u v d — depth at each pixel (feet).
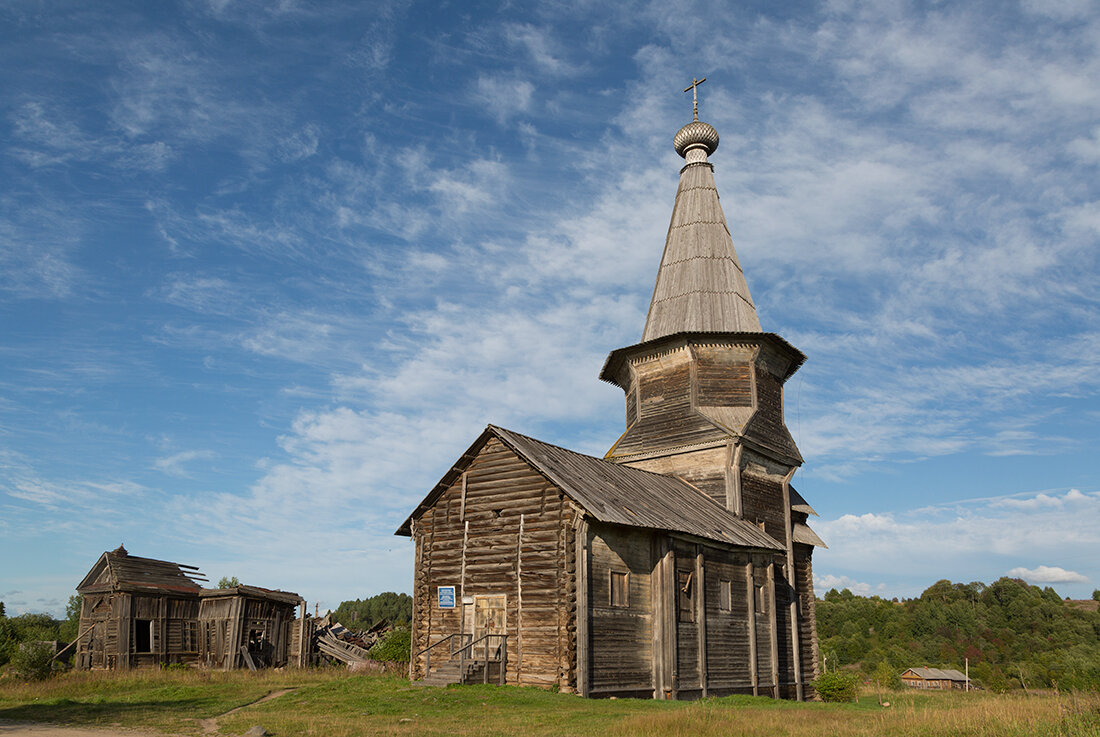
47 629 178.29
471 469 96.63
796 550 138.10
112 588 131.64
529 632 85.97
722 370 126.41
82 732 59.47
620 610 87.20
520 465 92.02
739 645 103.55
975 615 542.98
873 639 524.11
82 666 131.34
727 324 130.93
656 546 92.84
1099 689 73.97
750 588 108.17
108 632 130.41
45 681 102.58
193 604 140.77
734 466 118.42
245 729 61.05
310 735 57.62
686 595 95.61
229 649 135.74
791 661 118.32
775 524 125.59
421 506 98.63
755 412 124.16
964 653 472.85
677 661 90.48
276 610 146.72
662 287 138.82
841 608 588.09
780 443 129.08
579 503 84.23
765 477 126.72
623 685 85.25
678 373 128.16
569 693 79.87
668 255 141.69
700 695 93.20
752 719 63.46
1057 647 453.58
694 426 123.54
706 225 140.36
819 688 116.67
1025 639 485.56
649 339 135.03
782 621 117.91
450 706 71.77
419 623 95.81
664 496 105.81
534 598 86.48
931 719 61.00
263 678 115.24
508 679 86.07
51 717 69.51
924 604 556.51
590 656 82.07
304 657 146.72
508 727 61.62
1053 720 56.70
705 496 118.93
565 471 92.12
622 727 58.65
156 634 133.90
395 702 73.87
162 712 72.43
